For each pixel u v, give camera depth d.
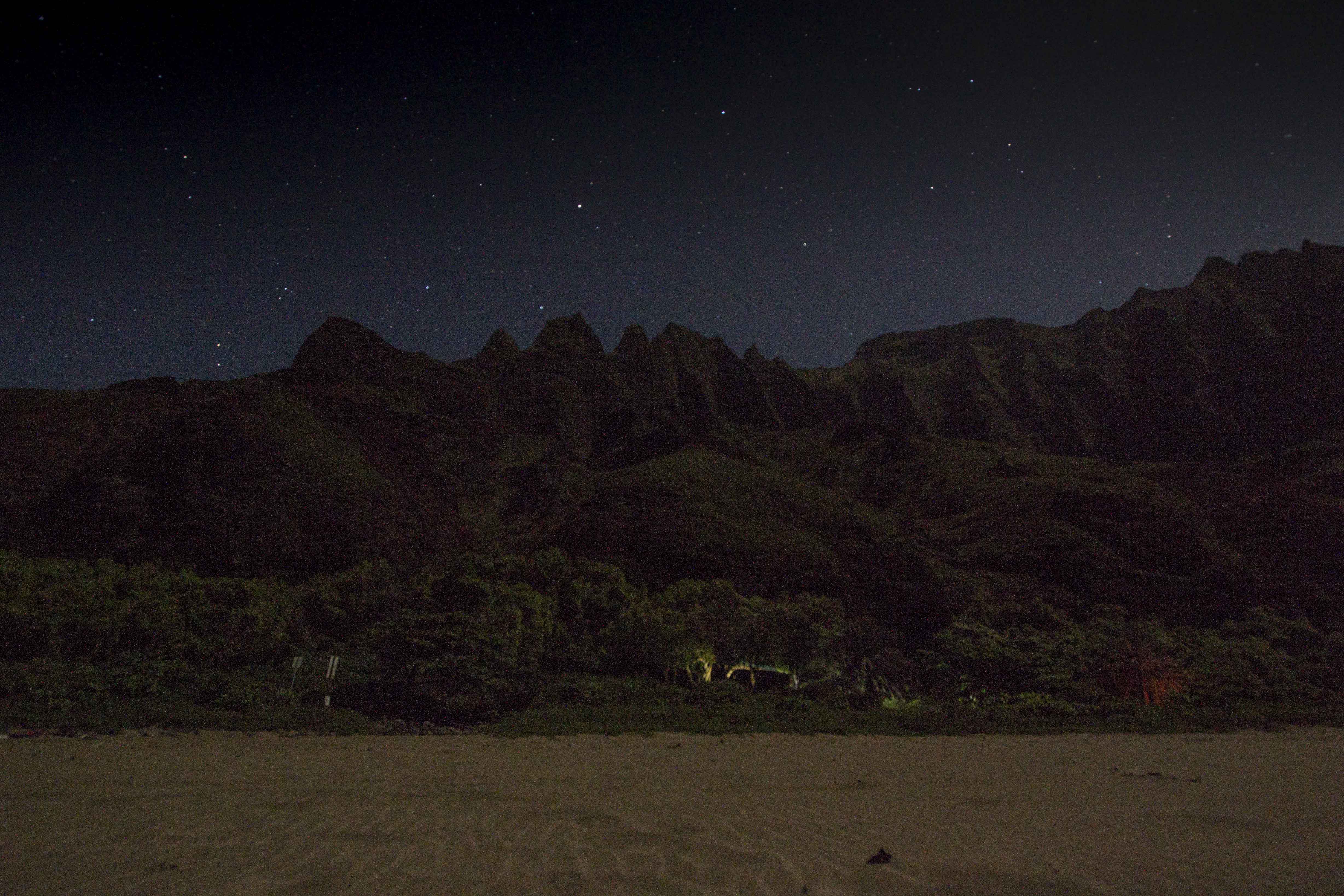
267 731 16.02
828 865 5.35
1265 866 5.55
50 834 5.77
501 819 6.72
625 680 26.61
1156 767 12.59
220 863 5.05
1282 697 30.59
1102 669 29.70
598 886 4.72
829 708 25.28
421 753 12.38
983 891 4.80
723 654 30.22
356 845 5.62
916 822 7.12
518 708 20.83
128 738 14.02
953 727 20.38
